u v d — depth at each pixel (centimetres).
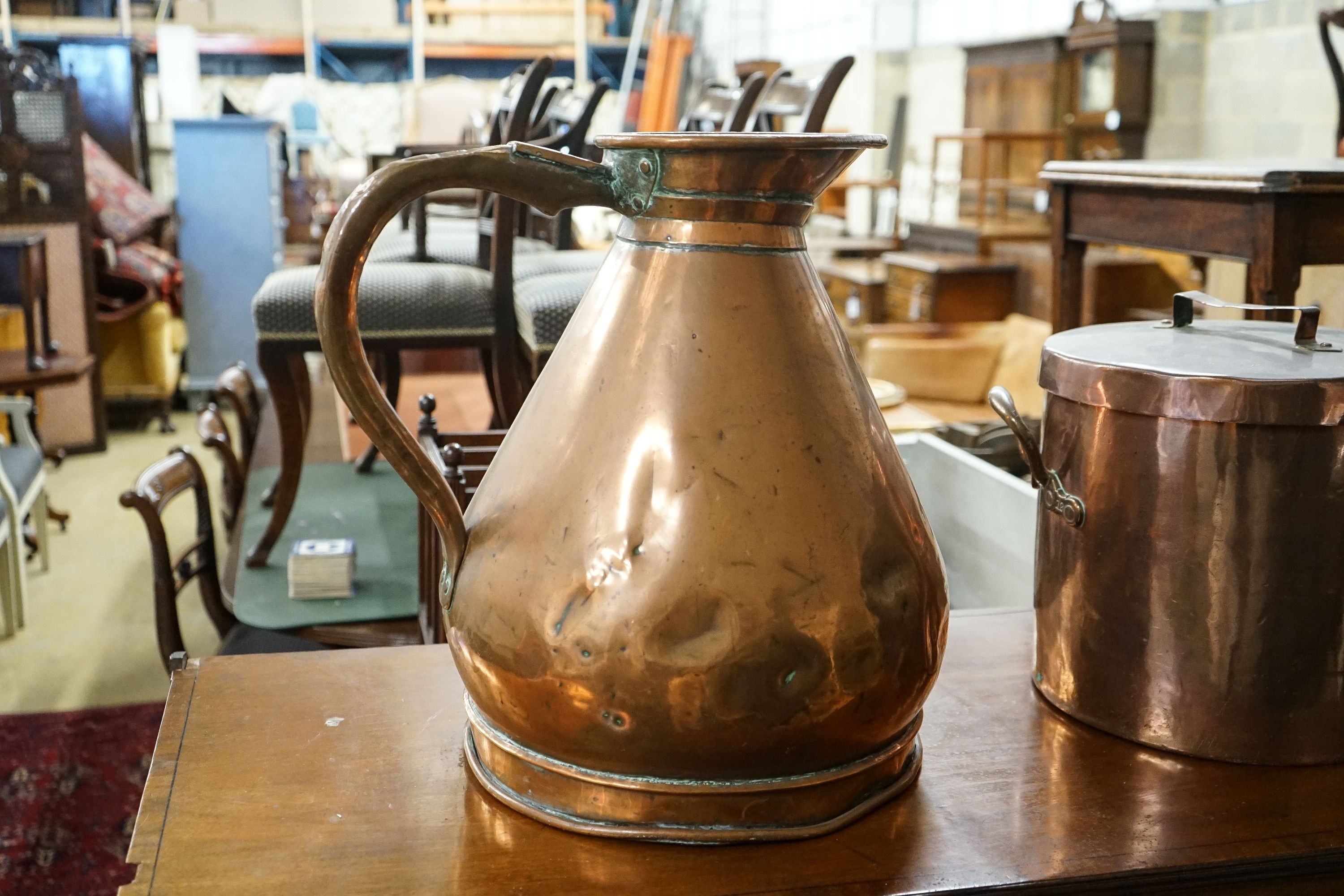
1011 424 74
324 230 642
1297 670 68
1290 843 61
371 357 325
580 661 57
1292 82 436
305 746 70
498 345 238
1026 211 554
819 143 57
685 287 59
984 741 72
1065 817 63
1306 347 71
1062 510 72
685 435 57
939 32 695
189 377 578
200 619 308
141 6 930
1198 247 185
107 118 660
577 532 58
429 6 964
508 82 377
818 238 667
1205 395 65
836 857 59
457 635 62
